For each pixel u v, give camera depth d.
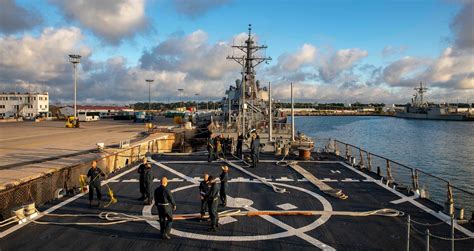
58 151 29.41
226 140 28.33
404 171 44.25
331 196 14.84
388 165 17.58
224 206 13.41
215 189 10.91
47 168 20.39
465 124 152.38
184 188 16.34
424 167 48.81
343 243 10.08
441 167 48.91
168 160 24.09
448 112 196.25
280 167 21.44
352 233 10.82
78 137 42.91
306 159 23.81
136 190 16.12
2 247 9.84
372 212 12.55
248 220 11.94
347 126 144.12
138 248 9.77
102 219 12.11
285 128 37.44
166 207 10.18
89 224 11.62
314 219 12.05
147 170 14.02
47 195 15.34
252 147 21.42
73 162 22.61
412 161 54.25
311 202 14.05
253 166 21.34
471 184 38.19
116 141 37.53
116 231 11.02
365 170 20.38
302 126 144.00
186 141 51.59
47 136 44.31
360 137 94.56
